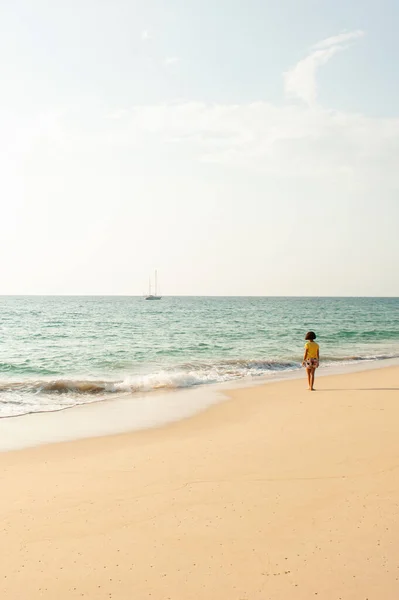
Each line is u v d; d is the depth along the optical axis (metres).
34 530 5.67
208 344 32.91
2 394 15.11
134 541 5.38
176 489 6.86
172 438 9.89
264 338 37.62
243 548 5.18
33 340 35.84
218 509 6.16
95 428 10.91
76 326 51.84
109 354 27.16
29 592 4.46
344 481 7.04
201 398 14.48
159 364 23.03
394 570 4.70
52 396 14.89
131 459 8.38
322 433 9.87
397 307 129.62
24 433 10.46
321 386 16.31
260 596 4.34
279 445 9.03
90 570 4.81
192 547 5.22
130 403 13.84
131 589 4.48
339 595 4.33
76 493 6.79
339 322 61.06
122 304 146.75
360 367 21.70
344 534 5.43
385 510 6.03
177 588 4.48
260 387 16.36
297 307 125.69
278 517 5.89
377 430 10.03
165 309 106.50
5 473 7.73
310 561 4.89
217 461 8.12
